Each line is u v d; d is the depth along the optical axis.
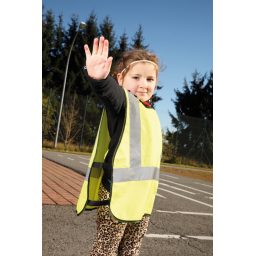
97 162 1.19
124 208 1.08
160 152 1.33
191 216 3.85
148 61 1.35
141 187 1.16
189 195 5.76
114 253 1.17
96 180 1.23
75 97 15.68
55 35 21.38
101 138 1.21
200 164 17.55
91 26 21.83
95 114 15.98
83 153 14.51
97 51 1.04
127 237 1.28
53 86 20.62
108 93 1.04
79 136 15.60
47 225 2.65
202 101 24.45
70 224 2.77
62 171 6.39
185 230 3.12
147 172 1.19
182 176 9.98
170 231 3.02
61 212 3.13
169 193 5.67
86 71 1.06
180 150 17.22
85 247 2.26
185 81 25.11
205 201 5.27
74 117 15.57
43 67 20.52
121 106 1.13
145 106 1.29
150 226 3.11
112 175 1.07
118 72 1.48
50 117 15.25
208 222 3.61
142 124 1.20
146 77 1.36
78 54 21.11
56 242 2.28
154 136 1.25
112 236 1.15
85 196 1.20
